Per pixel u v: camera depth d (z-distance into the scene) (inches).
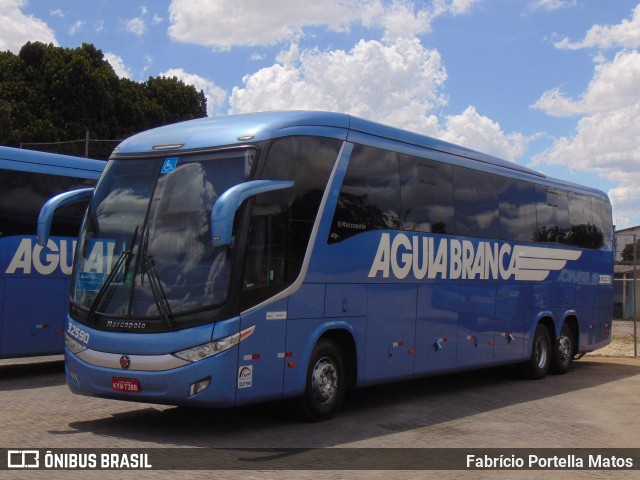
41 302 564.7
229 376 360.5
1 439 353.4
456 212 542.0
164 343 358.6
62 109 1723.7
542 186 669.3
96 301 381.1
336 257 425.4
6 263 543.2
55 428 384.5
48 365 673.0
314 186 413.4
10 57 1756.9
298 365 399.5
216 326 358.6
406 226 486.3
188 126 413.1
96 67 1814.7
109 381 371.2
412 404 508.7
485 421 452.4
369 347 451.5
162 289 367.2
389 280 469.4
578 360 859.4
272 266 385.1
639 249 1692.9
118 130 1807.3
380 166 466.6
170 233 377.1
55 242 573.3
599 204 784.3
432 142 525.0
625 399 555.8
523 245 631.2
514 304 618.2
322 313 415.2
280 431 394.9
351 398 526.6
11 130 1533.0
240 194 354.3
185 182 384.8
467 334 551.8
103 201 404.8
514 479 316.5
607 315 791.7
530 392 587.8
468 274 553.0
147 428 392.5
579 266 730.8
